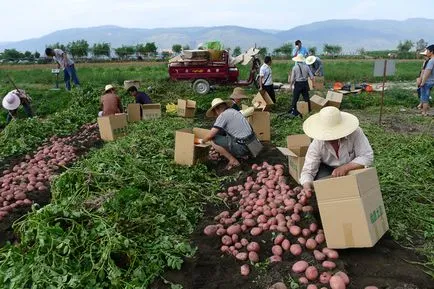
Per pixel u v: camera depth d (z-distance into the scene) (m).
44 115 15.04
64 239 4.28
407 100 14.57
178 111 11.90
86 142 9.62
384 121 11.29
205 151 7.33
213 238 4.75
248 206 5.27
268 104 11.68
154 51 47.81
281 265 4.06
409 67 29.58
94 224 4.59
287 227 4.52
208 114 7.98
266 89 13.05
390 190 5.56
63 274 4.02
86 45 45.75
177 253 4.43
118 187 5.67
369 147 4.68
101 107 11.92
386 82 22.06
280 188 5.55
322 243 4.28
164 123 10.11
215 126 7.14
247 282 3.96
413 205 5.20
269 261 4.18
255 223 4.79
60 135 10.69
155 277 4.14
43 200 6.55
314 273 3.84
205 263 4.30
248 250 4.36
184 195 5.91
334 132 4.48
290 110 12.02
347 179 4.00
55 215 4.67
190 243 4.71
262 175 6.23
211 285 3.97
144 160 6.90
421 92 12.08
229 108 7.36
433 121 11.00
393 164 6.49
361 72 24.91
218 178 6.74
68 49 44.44
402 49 53.38
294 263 4.05
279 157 7.37
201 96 15.34
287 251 4.27
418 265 4.04
